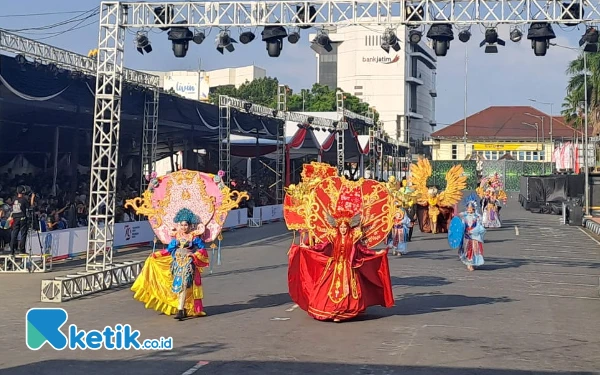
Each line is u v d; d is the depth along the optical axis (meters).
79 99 24.03
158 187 12.53
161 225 12.37
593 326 11.30
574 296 14.54
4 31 19.98
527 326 11.23
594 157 49.47
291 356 9.06
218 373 8.20
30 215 18.45
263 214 37.34
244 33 18.38
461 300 13.84
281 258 21.27
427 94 131.38
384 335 10.45
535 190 49.09
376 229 12.08
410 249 24.06
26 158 32.28
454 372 8.30
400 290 15.12
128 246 23.50
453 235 18.70
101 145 17.06
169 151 42.47
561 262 20.81
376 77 114.50
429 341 10.04
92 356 9.08
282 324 11.29
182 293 11.62
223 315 12.09
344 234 11.67
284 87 42.97
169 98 29.52
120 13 17.50
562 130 94.44
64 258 20.09
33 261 17.92
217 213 12.34
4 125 29.95
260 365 8.59
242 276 17.23
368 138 54.50
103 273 15.28
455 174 31.25
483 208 35.53
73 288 14.01
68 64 22.59
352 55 115.56
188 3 18.00
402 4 17.56
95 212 17.62
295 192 14.36
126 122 31.53
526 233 32.03
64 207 23.39
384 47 17.91
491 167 83.94
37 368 8.45
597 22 16.98
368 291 12.02
